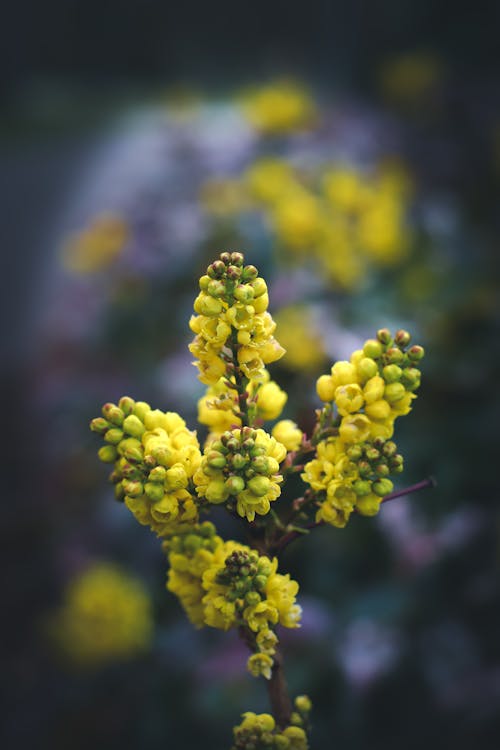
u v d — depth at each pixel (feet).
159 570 2.54
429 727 2.17
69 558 3.08
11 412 4.91
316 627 1.96
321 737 2.07
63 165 9.29
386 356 1.06
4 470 4.30
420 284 2.76
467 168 3.83
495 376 2.54
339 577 2.23
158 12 14.64
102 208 7.28
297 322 2.31
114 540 2.73
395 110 4.19
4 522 3.71
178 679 2.23
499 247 3.24
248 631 1.10
